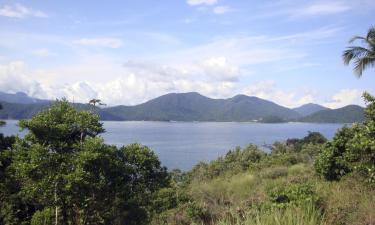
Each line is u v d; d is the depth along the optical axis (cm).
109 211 1130
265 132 17450
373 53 2516
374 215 694
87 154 1041
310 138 3497
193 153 8075
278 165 2272
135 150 1206
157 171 1248
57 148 1097
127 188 1145
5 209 1155
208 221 970
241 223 566
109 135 12950
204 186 1673
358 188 889
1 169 1179
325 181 1100
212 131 19562
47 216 1068
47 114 1126
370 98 955
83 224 1105
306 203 715
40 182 1039
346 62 2575
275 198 855
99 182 1062
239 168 2481
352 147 973
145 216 1145
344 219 723
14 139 1245
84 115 1145
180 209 1111
